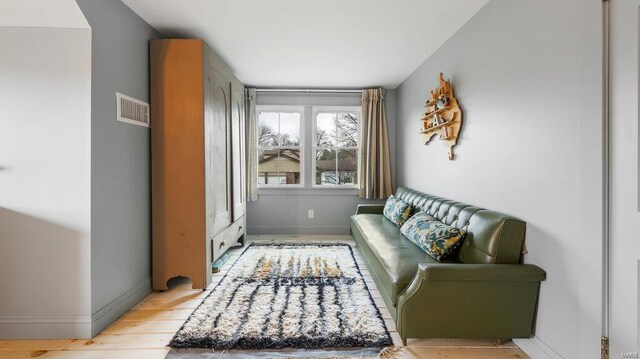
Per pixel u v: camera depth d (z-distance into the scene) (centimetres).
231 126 374
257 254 401
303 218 518
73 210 209
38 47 206
